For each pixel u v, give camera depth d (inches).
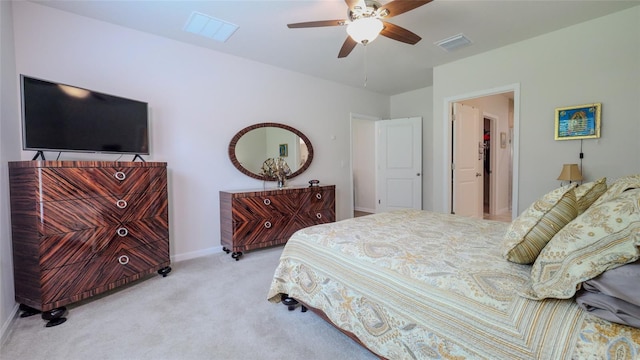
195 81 127.0
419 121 195.5
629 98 102.1
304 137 165.5
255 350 62.1
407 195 201.9
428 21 106.8
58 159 95.6
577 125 112.8
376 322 51.6
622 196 36.9
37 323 73.5
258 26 108.7
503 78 131.4
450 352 40.9
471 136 175.8
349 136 193.0
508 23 109.4
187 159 126.0
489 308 38.9
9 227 77.0
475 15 103.1
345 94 190.1
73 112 86.3
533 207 47.6
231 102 138.2
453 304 41.9
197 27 109.7
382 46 128.2
